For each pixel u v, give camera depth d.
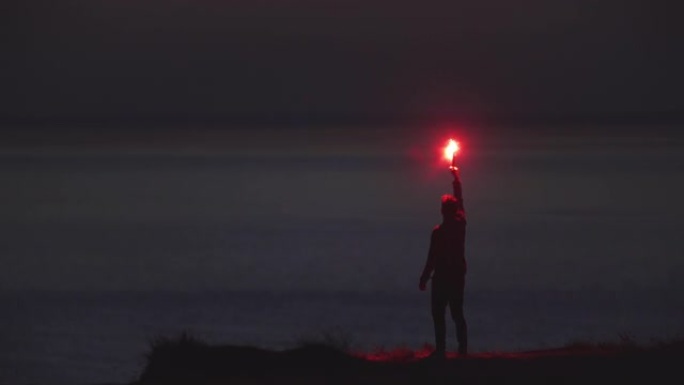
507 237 107.56
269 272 79.50
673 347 23.97
